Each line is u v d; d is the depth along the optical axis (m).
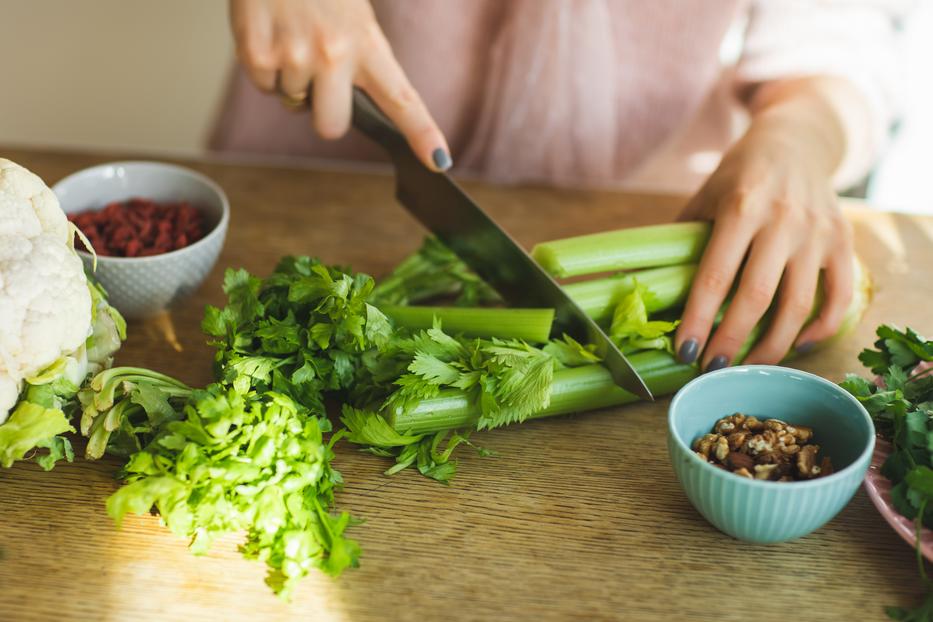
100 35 2.20
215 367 0.93
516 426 0.97
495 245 1.06
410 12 1.47
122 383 0.90
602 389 0.96
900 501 0.77
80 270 0.87
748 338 1.02
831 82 1.34
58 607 0.75
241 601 0.76
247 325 0.93
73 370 0.88
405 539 0.83
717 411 0.88
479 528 0.84
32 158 1.41
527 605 0.77
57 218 0.89
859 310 1.07
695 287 1.00
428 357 0.90
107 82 2.26
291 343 0.91
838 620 0.75
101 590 0.77
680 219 1.16
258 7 1.15
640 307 0.98
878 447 0.85
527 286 1.04
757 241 1.01
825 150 1.17
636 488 0.89
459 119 1.59
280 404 0.83
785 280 1.01
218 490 0.79
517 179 1.44
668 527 0.85
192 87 2.25
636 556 0.82
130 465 0.82
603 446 0.95
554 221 1.32
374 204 1.37
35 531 0.82
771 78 1.43
